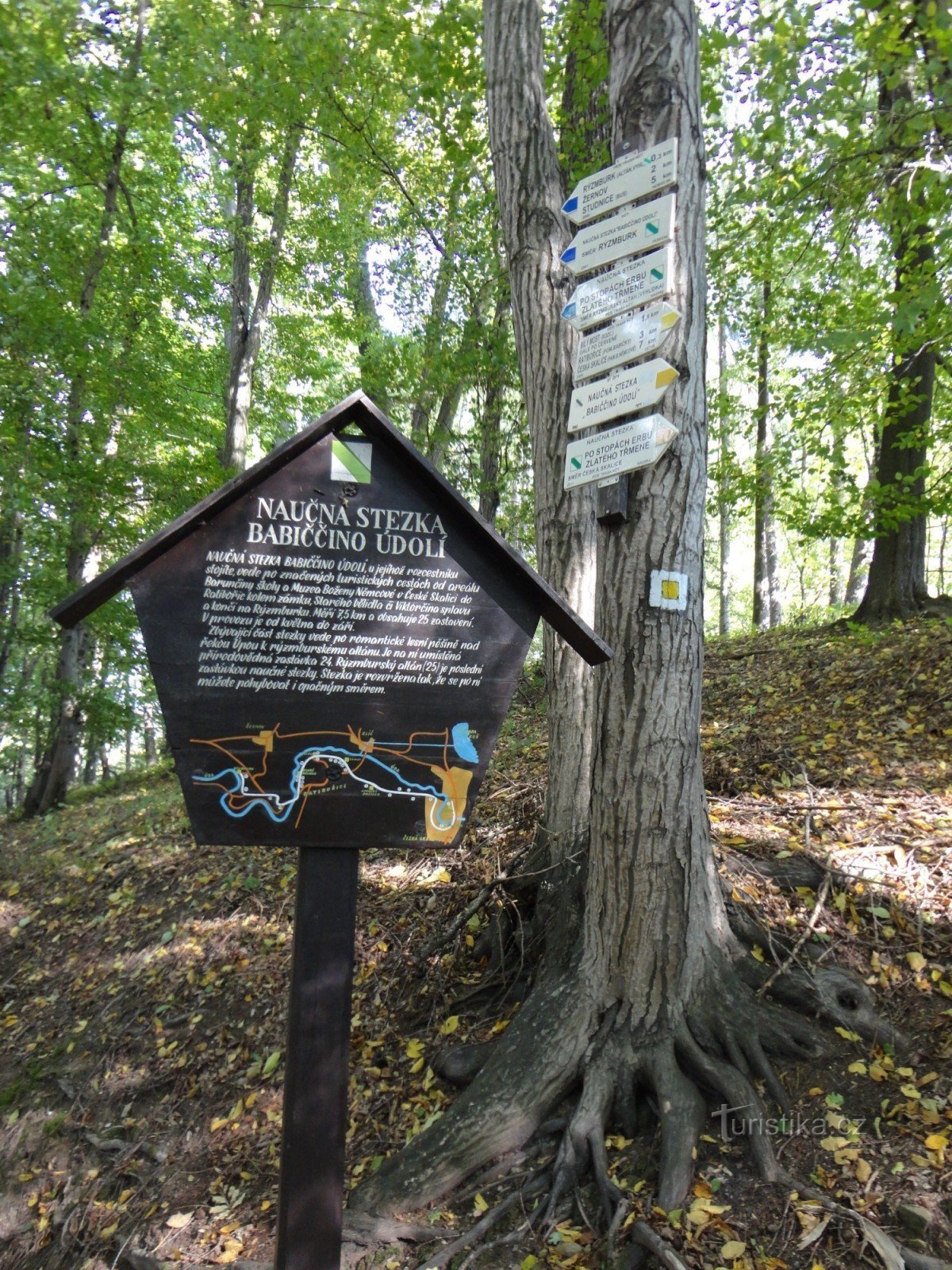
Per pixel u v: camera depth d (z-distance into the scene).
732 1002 4.00
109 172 12.09
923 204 6.65
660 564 3.88
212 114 9.38
